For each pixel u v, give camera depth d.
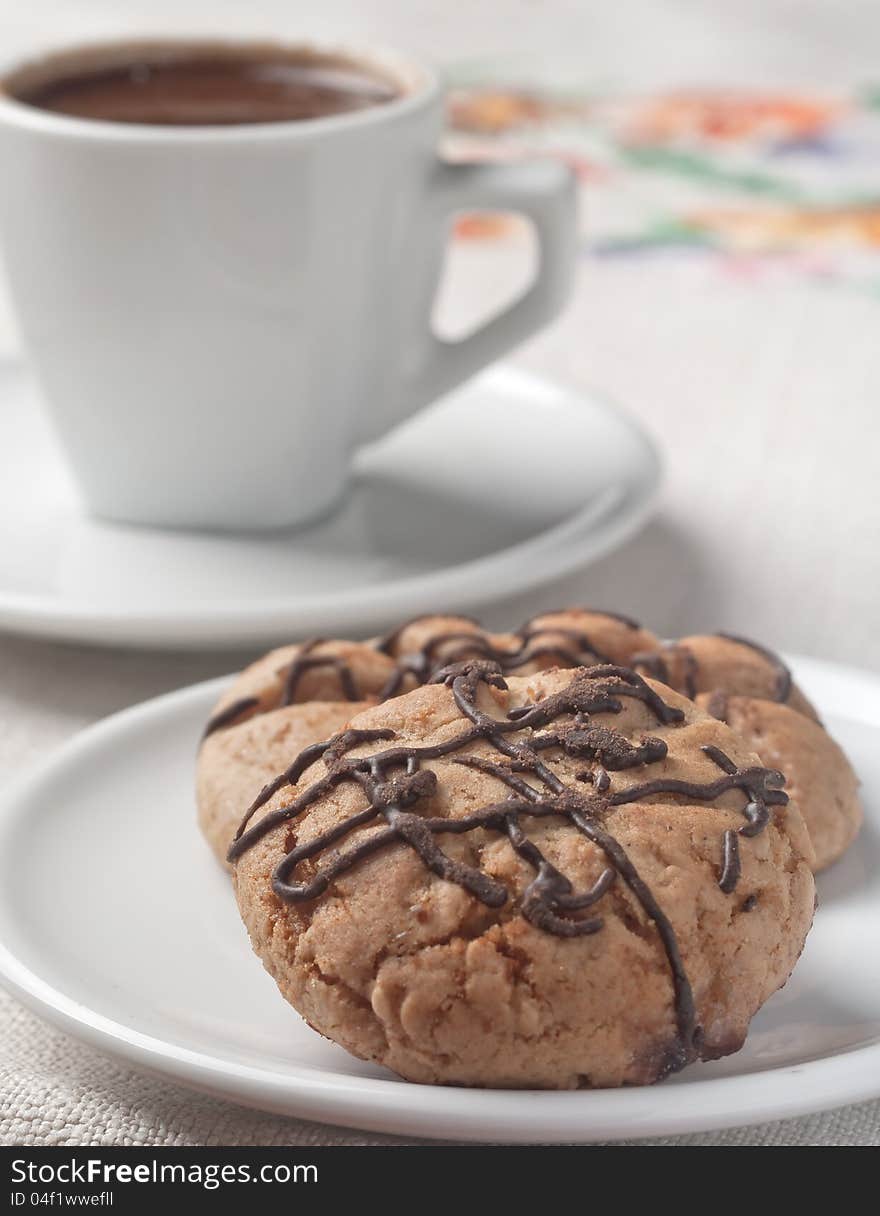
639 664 0.37
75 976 0.33
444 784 0.32
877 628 0.43
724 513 0.47
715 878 0.32
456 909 0.32
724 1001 0.32
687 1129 0.31
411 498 0.45
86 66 0.44
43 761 0.37
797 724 0.36
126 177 0.41
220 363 0.42
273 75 0.45
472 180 0.43
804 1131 0.33
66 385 0.43
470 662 0.34
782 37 0.76
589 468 0.45
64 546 0.43
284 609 0.40
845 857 0.36
